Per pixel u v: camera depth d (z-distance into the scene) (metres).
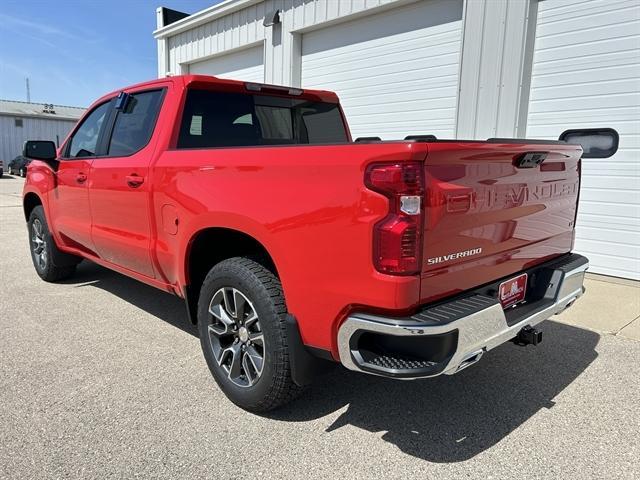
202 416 2.70
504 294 2.61
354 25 8.12
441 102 7.12
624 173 5.53
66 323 4.09
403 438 2.54
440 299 2.19
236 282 2.63
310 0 8.52
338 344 2.21
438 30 7.02
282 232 2.35
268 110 3.79
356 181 2.06
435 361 2.05
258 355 2.66
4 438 2.46
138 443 2.44
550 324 4.18
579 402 2.92
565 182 3.03
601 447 2.47
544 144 2.64
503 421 2.71
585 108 5.73
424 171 1.98
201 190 2.82
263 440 2.49
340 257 2.13
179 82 3.37
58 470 2.23
